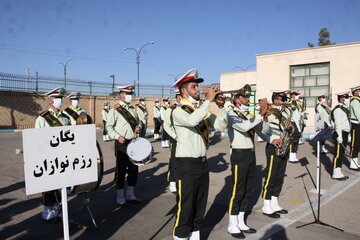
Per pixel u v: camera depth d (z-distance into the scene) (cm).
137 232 517
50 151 345
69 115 668
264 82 2273
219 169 974
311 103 2108
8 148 1421
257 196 706
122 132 637
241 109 523
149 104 2998
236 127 499
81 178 365
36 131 337
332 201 668
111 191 750
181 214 425
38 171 337
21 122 2312
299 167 989
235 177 507
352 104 916
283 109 606
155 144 1584
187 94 434
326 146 1415
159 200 682
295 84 2167
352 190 745
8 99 2248
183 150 423
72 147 359
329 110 1241
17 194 719
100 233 512
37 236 502
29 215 591
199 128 429
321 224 543
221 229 529
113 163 1078
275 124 588
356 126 925
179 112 418
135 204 655
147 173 932
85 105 2645
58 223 553
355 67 1936
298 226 537
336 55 1997
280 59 2202
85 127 368
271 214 584
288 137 582
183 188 422
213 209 622
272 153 586
